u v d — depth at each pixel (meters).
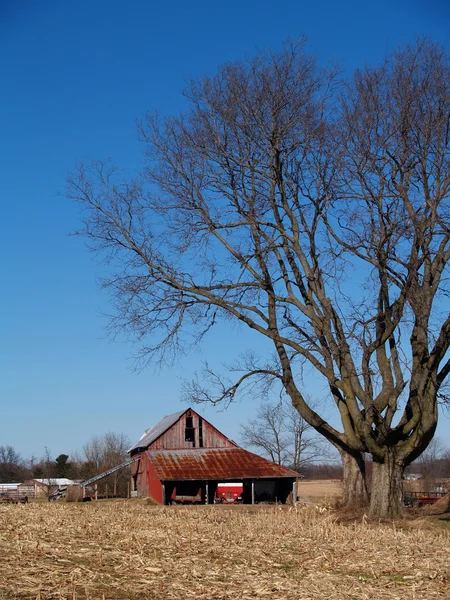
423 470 89.19
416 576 14.09
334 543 19.39
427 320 25.61
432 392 25.45
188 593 12.04
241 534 21.44
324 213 26.69
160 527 23.58
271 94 26.84
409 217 24.78
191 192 27.38
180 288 27.22
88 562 15.16
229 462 55.53
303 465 77.75
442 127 25.50
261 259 27.16
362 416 25.70
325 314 26.61
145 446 56.84
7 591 11.28
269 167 27.67
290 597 11.99
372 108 26.08
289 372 27.48
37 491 88.94
